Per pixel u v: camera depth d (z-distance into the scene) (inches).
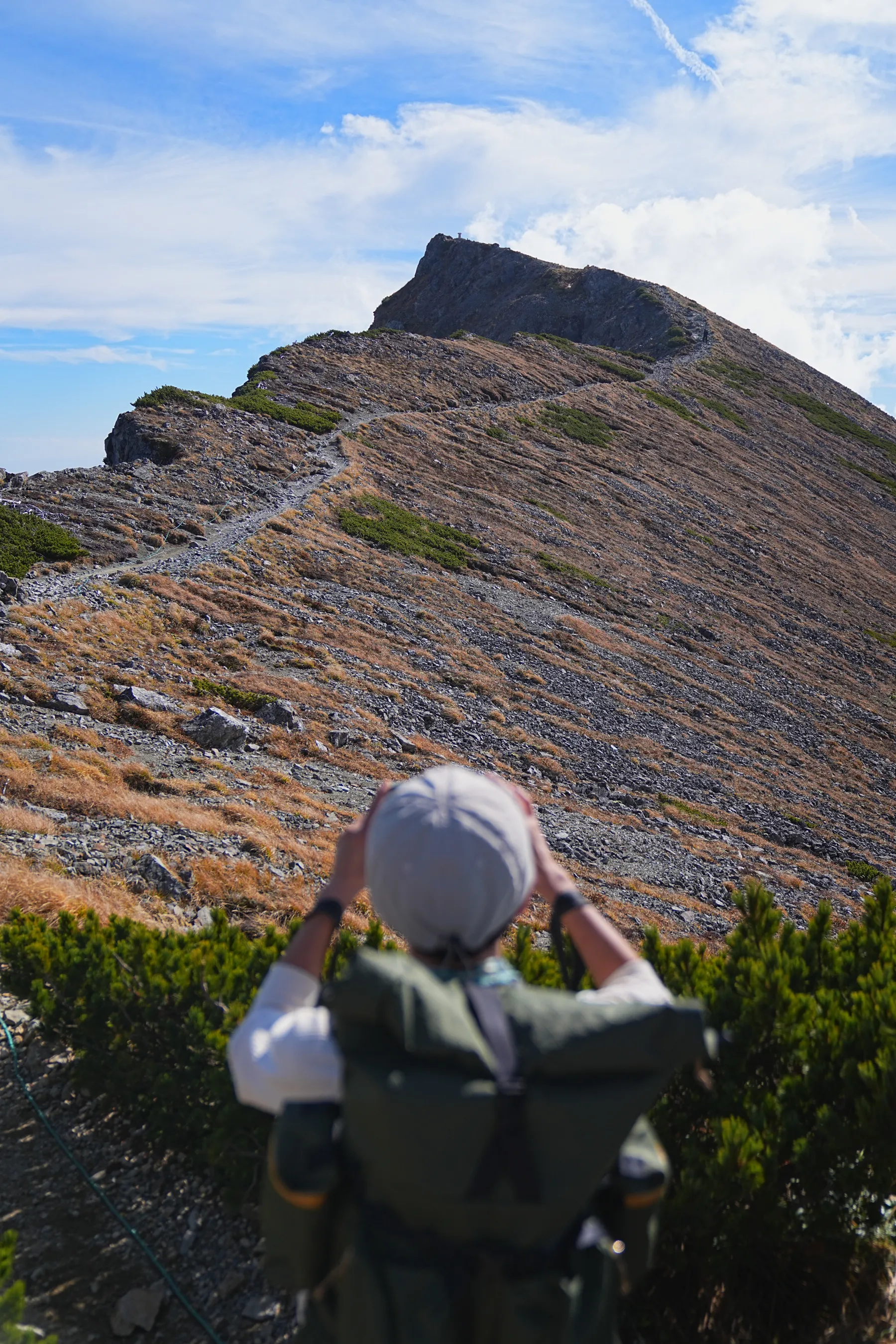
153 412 2092.8
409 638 1369.3
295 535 1606.8
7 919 305.1
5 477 1534.2
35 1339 126.5
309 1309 67.3
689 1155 125.9
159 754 702.5
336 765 823.1
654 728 1397.6
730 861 944.3
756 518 3046.3
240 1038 64.1
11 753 569.0
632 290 5841.5
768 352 5354.3
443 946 64.1
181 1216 157.6
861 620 2576.3
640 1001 62.4
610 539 2402.8
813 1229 125.0
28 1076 204.1
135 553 1310.3
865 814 1387.8
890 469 4205.2
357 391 2847.0
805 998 143.2
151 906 385.1
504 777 978.7
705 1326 123.2
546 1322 55.9
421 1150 52.9
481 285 6865.2
